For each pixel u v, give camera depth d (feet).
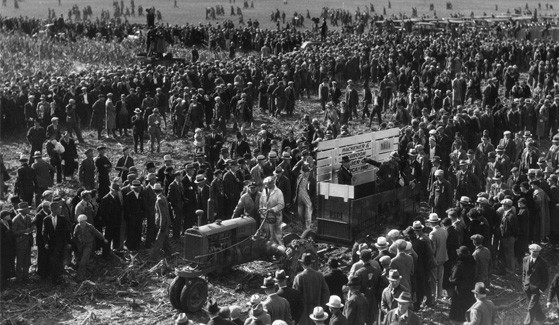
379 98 124.77
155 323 54.13
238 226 61.36
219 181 72.84
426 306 58.13
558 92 135.23
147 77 125.70
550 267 67.82
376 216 70.69
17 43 179.01
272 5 342.85
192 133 117.60
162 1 341.41
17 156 100.01
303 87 146.41
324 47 175.42
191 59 186.91
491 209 65.26
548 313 57.52
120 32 212.43
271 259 65.72
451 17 303.27
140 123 103.50
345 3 355.56
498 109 112.78
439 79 134.62
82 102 114.42
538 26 226.38
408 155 80.84
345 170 70.69
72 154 89.56
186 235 59.21
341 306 43.29
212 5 337.72
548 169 79.25
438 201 73.77
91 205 64.80
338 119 116.26
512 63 175.11
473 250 61.82
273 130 121.39
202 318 54.90
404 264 52.47
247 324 41.37
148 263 65.00
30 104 107.96
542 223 69.97
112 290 59.62
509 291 62.03
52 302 56.95
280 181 74.54
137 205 66.74
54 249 59.93
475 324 45.65
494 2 373.40
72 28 213.87
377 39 189.78
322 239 68.90
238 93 120.06
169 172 73.10
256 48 204.95
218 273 61.46
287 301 45.50
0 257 56.59
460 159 85.10
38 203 77.92
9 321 53.42
